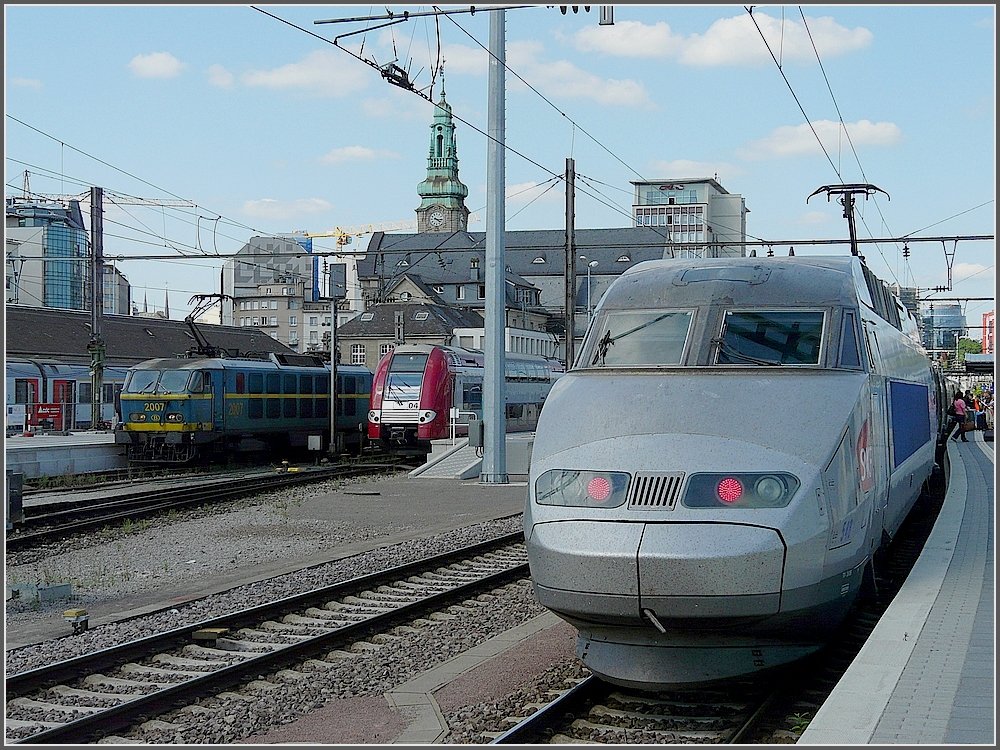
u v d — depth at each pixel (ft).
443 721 25.80
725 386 28.37
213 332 241.14
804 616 25.61
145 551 53.47
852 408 28.91
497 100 82.53
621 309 32.89
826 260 35.32
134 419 104.68
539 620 37.47
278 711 26.71
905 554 50.55
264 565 49.42
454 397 121.60
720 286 32.68
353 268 352.08
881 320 38.34
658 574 24.35
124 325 215.10
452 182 424.05
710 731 24.52
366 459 128.88
